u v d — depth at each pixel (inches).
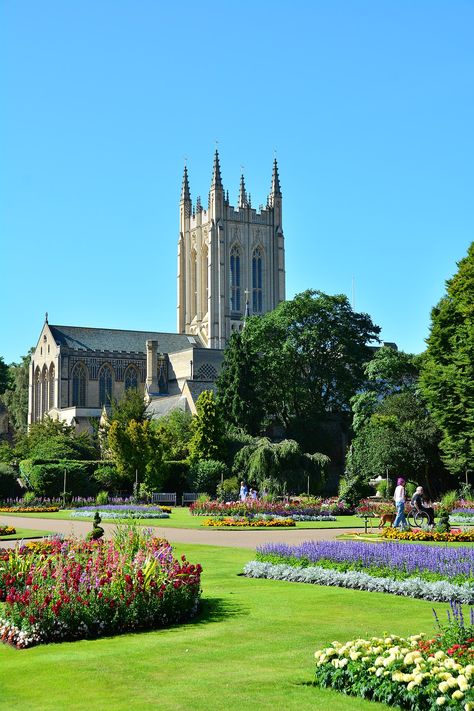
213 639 713.0
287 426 4758.9
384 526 1916.8
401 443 3107.8
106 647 694.5
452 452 2930.6
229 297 7652.6
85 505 3056.1
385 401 3577.8
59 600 736.3
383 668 537.6
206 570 1145.4
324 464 3334.2
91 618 738.8
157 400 5762.8
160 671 611.8
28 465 3312.0
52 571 855.1
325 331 4785.9
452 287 3157.0
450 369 2933.1
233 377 4301.2
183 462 3617.1
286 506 2402.8
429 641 569.9
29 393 7042.3
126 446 3388.3
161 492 3531.0
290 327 4800.7
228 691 557.6
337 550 1063.0
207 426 3666.3
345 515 2566.4
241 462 3435.0
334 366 4835.1
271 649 673.6
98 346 6850.4
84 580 777.6
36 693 564.4
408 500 2755.9
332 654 577.0
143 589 773.3
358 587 967.0
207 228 7726.4
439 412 2982.3
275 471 3265.3
